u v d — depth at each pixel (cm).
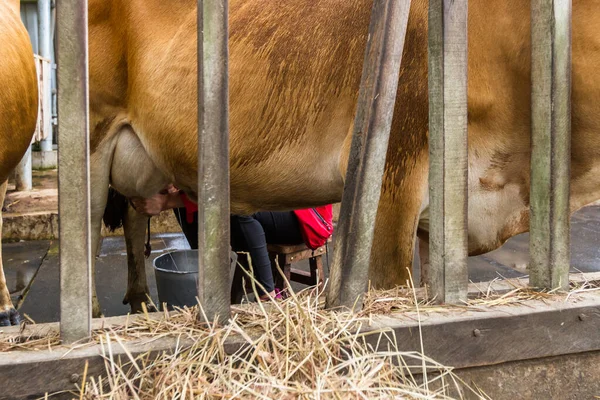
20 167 691
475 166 237
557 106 192
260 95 260
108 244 601
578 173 238
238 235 341
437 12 177
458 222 182
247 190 282
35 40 908
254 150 267
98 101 315
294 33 257
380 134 172
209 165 159
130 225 395
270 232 360
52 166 877
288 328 153
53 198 669
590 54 217
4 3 322
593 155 231
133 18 296
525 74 221
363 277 176
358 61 243
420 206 233
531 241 202
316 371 144
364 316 174
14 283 465
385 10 167
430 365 168
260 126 263
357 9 246
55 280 475
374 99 169
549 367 181
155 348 153
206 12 154
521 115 227
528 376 179
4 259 533
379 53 168
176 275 315
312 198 279
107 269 512
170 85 283
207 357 148
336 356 155
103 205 337
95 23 310
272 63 258
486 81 227
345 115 250
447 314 175
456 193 181
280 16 262
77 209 152
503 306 181
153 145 300
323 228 359
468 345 171
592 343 183
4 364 144
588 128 225
